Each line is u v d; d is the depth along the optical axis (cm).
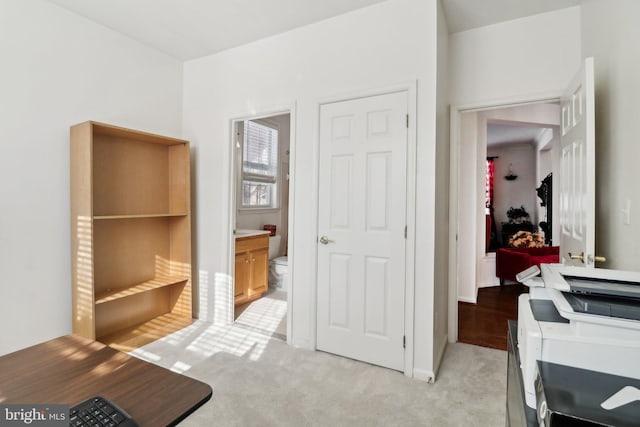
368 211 244
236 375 225
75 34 256
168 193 322
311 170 267
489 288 471
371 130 243
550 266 117
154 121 315
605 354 82
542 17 254
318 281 264
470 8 247
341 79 254
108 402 82
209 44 305
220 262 320
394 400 199
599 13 207
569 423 62
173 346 269
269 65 289
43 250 238
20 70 227
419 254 226
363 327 246
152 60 312
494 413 187
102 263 271
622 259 177
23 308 229
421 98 225
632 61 167
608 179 195
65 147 250
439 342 248
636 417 63
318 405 194
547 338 86
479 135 464
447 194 284
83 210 239
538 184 672
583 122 188
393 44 234
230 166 315
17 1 225
